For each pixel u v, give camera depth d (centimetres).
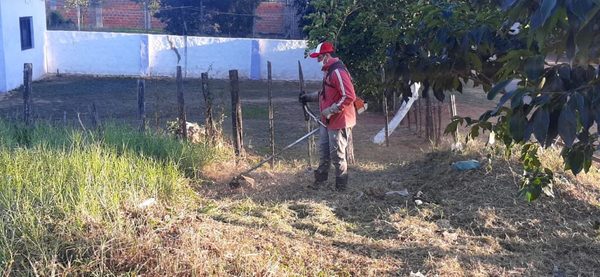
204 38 2069
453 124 345
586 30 209
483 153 761
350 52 884
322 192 697
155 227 477
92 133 757
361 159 976
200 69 2088
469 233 592
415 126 1231
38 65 1980
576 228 595
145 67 2084
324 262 482
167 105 1569
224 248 452
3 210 468
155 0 2606
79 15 2669
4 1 1662
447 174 737
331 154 700
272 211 613
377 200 679
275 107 1564
